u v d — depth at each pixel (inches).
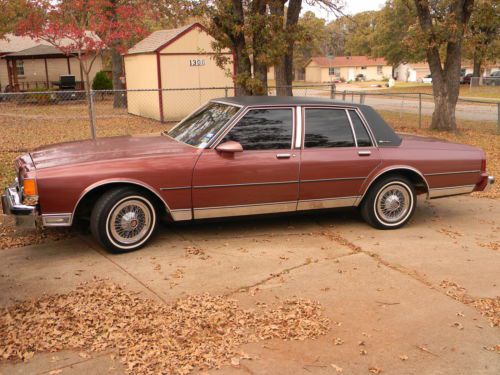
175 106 744.3
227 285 184.5
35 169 199.8
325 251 221.0
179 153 216.5
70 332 148.3
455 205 307.7
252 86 413.1
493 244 235.3
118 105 965.8
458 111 954.7
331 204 242.1
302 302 172.2
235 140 223.5
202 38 743.1
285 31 430.0
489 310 170.2
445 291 183.9
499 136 595.5
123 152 217.2
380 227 252.5
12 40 1221.1
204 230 244.8
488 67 2496.3
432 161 253.0
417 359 141.9
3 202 214.4
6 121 691.4
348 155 238.8
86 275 190.7
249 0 436.5
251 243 228.5
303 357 140.9
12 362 135.0
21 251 215.6
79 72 1289.4
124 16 829.2
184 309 163.8
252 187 225.3
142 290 178.5
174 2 717.3
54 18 801.6
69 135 573.9
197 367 134.4
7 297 171.6
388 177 248.5
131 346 142.3
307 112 236.4
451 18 560.7
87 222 240.1
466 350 146.7
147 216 216.1
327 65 3041.3
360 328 157.1
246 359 139.1
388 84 2342.5
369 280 191.9
